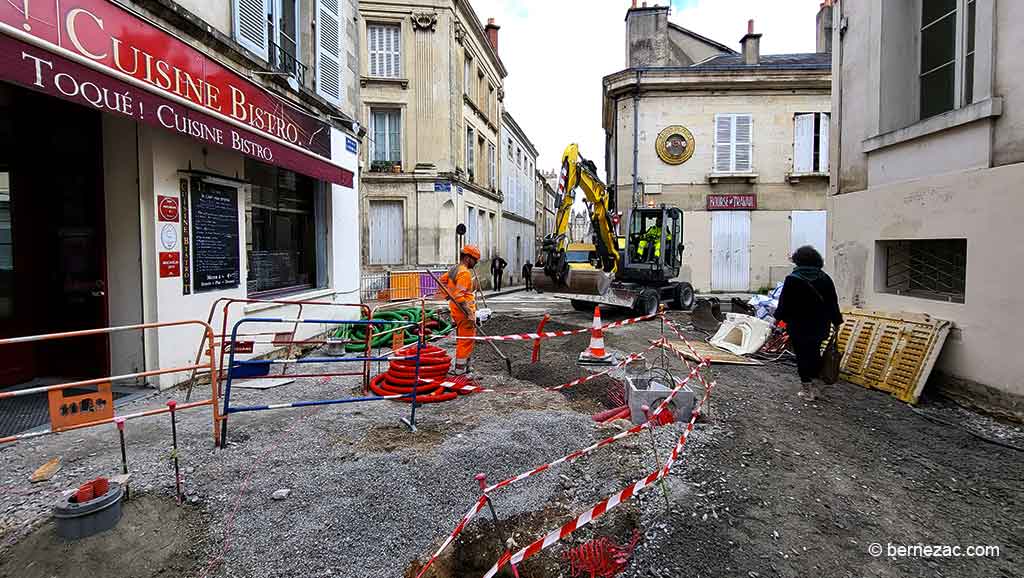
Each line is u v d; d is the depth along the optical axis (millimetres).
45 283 5238
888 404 5480
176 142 5328
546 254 13000
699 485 3564
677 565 2707
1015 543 2971
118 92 4059
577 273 12703
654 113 19234
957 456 4148
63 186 5242
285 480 3309
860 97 7137
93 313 5246
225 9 5965
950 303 5555
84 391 4902
